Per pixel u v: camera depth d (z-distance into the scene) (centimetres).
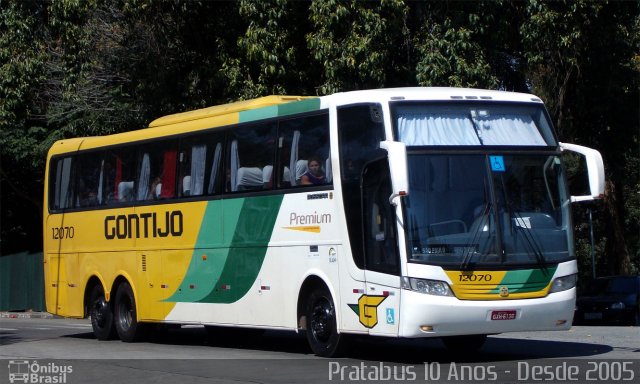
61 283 2325
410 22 2614
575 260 1459
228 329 2166
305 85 2656
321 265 1541
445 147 1423
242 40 2555
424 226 1382
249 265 1716
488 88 2527
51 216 2377
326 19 2420
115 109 3281
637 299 2877
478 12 2558
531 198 1447
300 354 1702
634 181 4088
